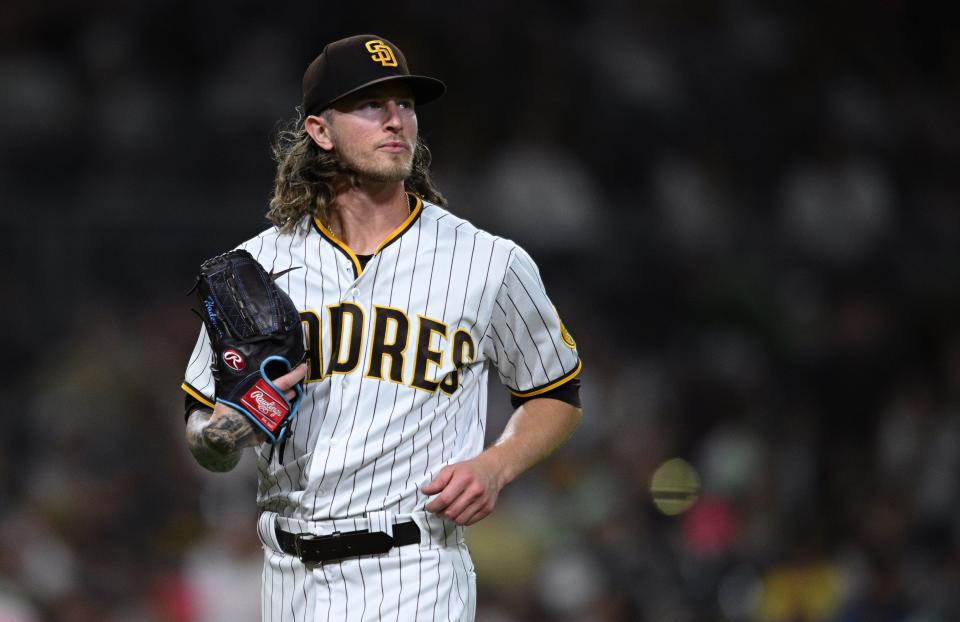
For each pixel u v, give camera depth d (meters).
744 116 47.66
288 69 42.66
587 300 39.00
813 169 45.72
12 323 33.06
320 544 12.05
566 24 47.59
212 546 28.16
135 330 33.91
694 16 50.34
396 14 44.84
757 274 40.69
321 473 11.98
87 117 39.09
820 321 40.47
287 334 11.92
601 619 27.78
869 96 50.62
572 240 40.19
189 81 41.72
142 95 39.69
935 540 32.25
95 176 37.78
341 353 12.20
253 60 41.94
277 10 43.97
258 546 27.92
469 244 12.70
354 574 12.03
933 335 40.34
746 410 36.59
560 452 33.47
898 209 46.00
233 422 11.66
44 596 26.20
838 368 38.97
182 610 27.31
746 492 32.66
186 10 42.53
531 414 13.05
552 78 44.66
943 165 50.12
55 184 37.12
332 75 12.37
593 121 44.53
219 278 12.09
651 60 47.75
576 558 29.39
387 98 12.36
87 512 29.14
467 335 12.46
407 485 12.12
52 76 39.47
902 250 44.12
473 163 42.38
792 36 51.59
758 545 30.50
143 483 30.78
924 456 36.00
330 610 12.05
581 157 43.78
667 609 28.78
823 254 42.69
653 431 35.03
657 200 43.41
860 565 29.03
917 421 36.81
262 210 36.06
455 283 12.48
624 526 30.92
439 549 12.27
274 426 11.73
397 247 12.51
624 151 44.59
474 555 29.16
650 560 29.72
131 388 32.69
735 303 39.50
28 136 37.72
